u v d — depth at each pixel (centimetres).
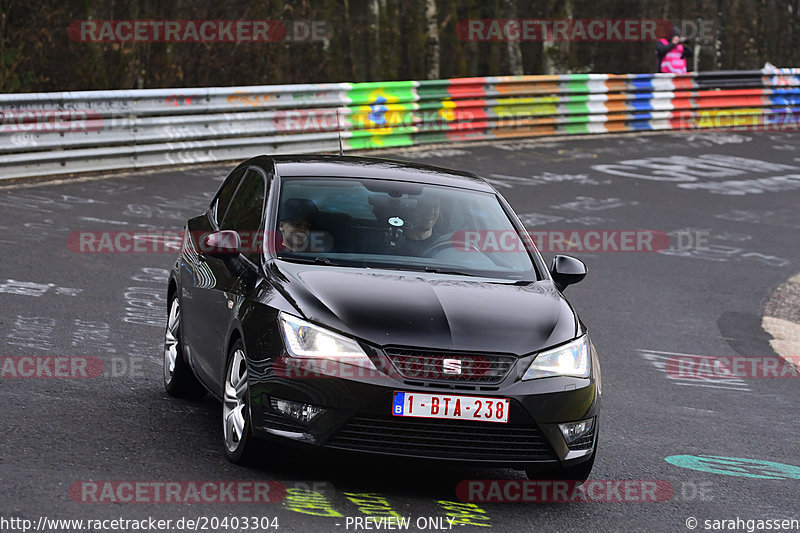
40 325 2812
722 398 2952
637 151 7788
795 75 9744
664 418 2666
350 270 1967
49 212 4400
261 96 6222
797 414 2864
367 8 12812
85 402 2188
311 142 6506
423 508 1756
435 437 1759
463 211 2233
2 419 1992
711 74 9138
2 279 3275
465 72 13838
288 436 1750
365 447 1744
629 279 4400
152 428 2058
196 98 5888
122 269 3600
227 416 1912
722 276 4622
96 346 2683
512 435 1791
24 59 8544
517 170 6631
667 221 5653
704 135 8812
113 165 5478
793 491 2117
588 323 3678
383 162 2400
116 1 9544
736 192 6662
